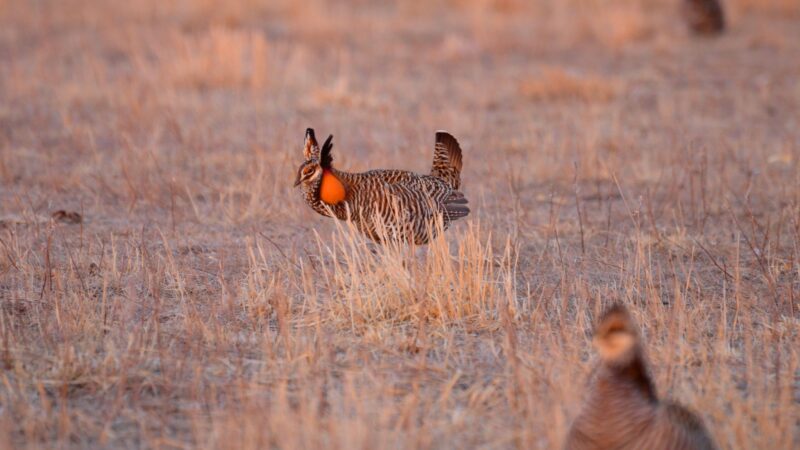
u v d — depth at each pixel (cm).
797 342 998
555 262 1296
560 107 2397
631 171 1833
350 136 2100
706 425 832
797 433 826
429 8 3788
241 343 1015
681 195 1672
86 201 1627
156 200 1625
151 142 1992
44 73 2647
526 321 1073
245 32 3027
